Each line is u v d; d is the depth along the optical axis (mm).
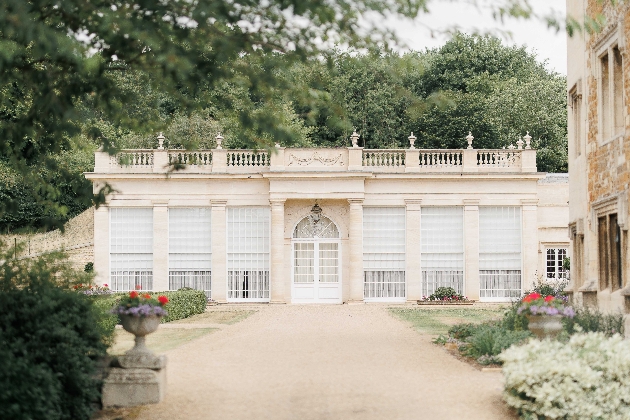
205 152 40531
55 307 11797
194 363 16484
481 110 57062
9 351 10250
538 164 57594
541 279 39812
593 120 22344
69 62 11883
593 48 22156
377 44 11312
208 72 11859
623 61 19406
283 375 14789
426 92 62781
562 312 16141
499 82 61500
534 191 40188
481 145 56875
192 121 52344
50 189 15023
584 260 23453
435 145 58125
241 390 13273
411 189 40250
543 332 16078
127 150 39969
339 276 40438
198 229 40438
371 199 40375
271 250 39750
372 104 58094
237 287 40406
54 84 14000
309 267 40656
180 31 10484
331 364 16234
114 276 40188
